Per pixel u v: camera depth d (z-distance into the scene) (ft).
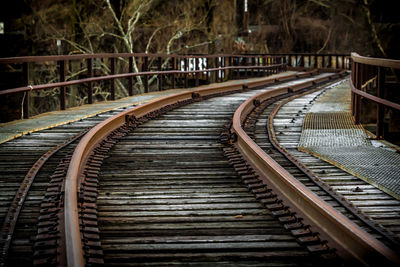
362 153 24.81
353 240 12.66
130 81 52.75
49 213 15.62
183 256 13.01
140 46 128.36
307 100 49.90
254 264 12.64
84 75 114.93
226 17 142.51
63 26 114.11
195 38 131.75
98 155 23.88
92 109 40.37
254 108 41.47
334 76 99.45
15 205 16.63
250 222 15.70
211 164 23.07
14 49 112.27
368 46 156.35
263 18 169.58
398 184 19.07
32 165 21.98
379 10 108.78
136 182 20.22
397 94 58.95
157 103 40.96
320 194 18.52
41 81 116.16
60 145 26.03
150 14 126.82
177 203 17.62
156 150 26.00
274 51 168.86
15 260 12.71
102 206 17.22
